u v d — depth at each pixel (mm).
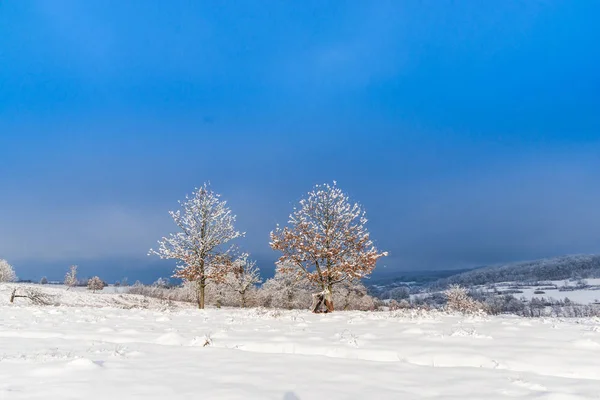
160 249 28578
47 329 11156
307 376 6277
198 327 12672
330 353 8344
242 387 5602
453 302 44125
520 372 6641
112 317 15430
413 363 7508
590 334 9500
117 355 7578
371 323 13312
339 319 15570
